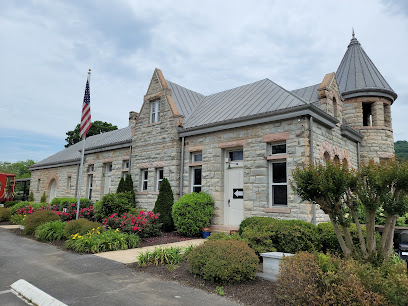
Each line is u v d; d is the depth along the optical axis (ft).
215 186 41.86
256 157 37.99
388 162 19.11
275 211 34.96
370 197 18.56
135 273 22.43
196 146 45.27
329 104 40.98
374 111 54.49
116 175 60.29
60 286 19.11
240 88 53.16
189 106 54.19
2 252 29.53
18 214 54.19
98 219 45.44
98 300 16.74
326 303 15.03
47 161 91.09
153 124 51.98
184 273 22.53
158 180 50.85
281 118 35.73
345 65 60.95
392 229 19.08
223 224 40.96
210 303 16.80
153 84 53.72
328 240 27.48
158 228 40.78
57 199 63.31
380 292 15.28
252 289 19.27
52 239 35.88
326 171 19.70
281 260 19.86
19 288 18.61
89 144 79.66
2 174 90.84
